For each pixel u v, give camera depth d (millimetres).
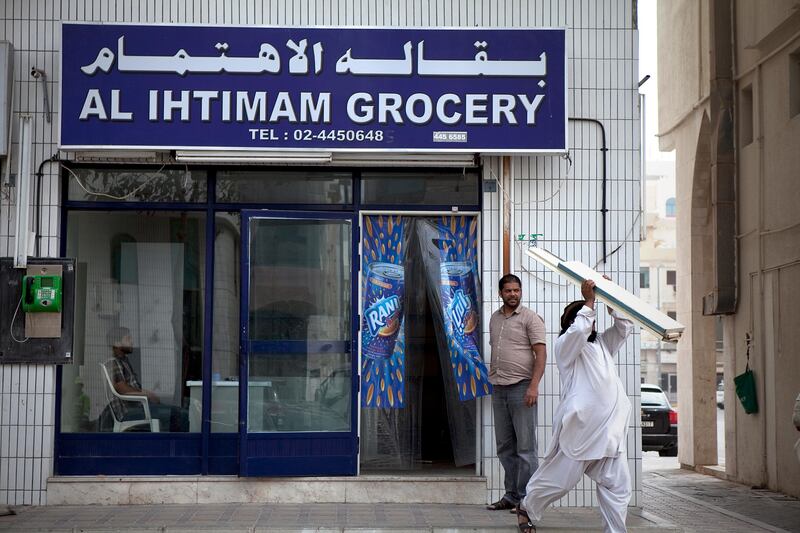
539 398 9258
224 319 9477
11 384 9078
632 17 9508
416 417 9516
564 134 9133
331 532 7922
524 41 9156
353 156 9203
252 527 7949
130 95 9023
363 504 9070
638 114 9477
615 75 9492
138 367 9469
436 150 9102
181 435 9367
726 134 13711
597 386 7320
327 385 9359
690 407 16359
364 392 9398
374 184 9562
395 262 9555
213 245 9500
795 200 11680
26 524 8086
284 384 9320
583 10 9508
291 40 9086
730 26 13805
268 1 9391
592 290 7363
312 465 9188
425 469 9461
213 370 9438
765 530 8992
